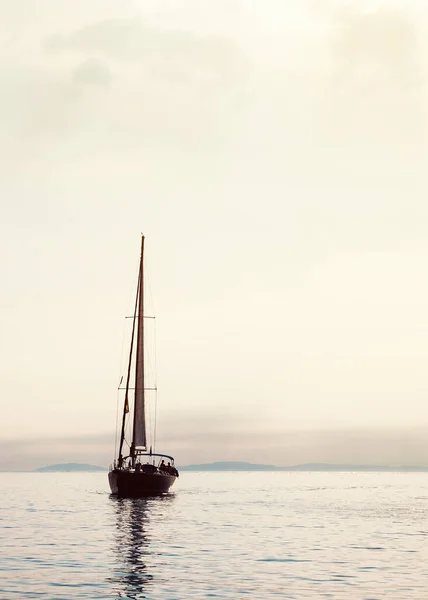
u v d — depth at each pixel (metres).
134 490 89.44
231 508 90.94
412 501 115.12
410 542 52.19
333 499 121.88
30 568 37.88
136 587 32.62
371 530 62.03
